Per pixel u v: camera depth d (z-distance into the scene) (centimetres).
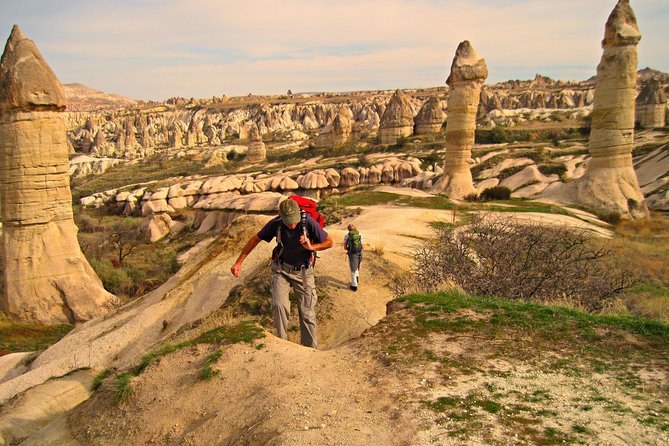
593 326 518
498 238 1068
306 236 604
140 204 5900
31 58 2245
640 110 7356
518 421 350
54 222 2350
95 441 479
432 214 2528
